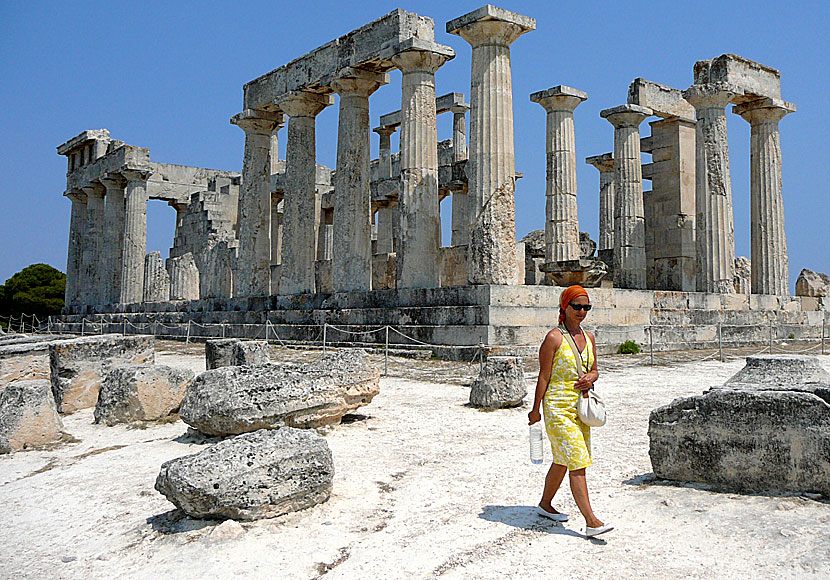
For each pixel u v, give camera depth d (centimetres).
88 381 1218
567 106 2578
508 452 822
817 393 617
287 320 2531
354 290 2377
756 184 2739
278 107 2839
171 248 4719
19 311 5569
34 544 578
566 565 491
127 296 3741
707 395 646
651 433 677
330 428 938
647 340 2148
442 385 1369
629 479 689
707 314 2359
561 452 549
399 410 1098
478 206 1930
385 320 2102
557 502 627
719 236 2527
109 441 954
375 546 541
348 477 720
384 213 3938
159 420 1059
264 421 863
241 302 2855
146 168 3756
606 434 899
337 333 2269
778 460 602
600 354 1964
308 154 2659
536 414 568
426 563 507
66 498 698
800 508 565
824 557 478
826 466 580
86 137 4162
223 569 507
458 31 1989
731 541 516
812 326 2755
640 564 487
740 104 2769
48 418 949
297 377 907
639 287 2741
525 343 1805
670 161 3061
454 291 1908
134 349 1295
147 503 666
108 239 4012
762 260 2714
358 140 2420
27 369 1255
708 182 2548
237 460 599
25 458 880
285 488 606
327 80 2469
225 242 3212
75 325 4047
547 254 2573
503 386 1105
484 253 1912
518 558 507
